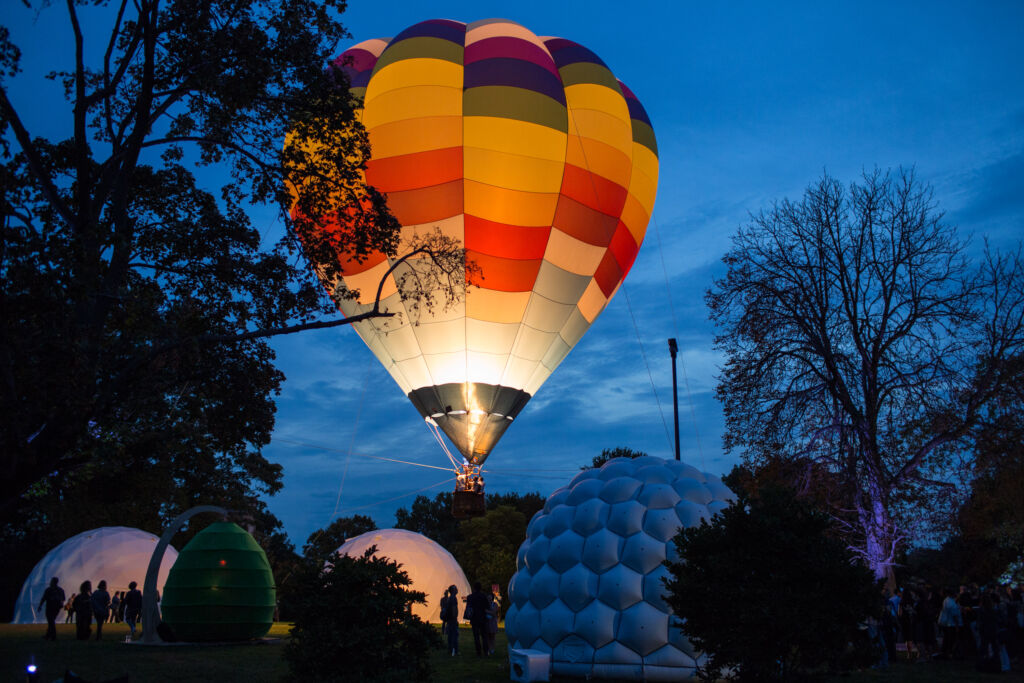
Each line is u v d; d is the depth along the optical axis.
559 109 22.62
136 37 13.41
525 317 22.75
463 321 22.34
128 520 41.56
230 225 15.31
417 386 23.30
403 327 22.69
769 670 8.94
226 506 22.02
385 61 23.27
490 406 22.80
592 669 13.43
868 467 22.00
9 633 25.17
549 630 13.87
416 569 40.47
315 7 13.71
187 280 15.47
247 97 12.95
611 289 24.64
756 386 24.03
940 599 20.19
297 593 10.13
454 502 22.77
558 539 14.39
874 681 14.16
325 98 13.78
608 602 13.50
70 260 11.89
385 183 21.95
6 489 11.73
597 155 22.89
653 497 14.20
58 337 11.54
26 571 40.69
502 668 15.91
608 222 23.25
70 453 13.52
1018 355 22.75
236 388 15.16
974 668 16.34
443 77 22.55
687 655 13.04
